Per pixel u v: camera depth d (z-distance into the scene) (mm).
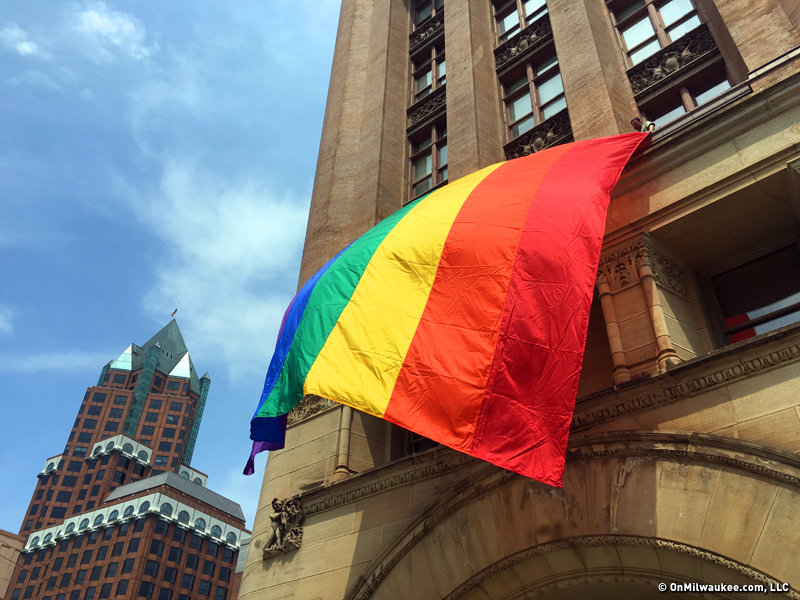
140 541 103500
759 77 9555
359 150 18891
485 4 19906
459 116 16422
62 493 134000
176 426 157500
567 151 9672
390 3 23094
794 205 8633
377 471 10219
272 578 10758
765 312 9102
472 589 8234
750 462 6500
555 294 7395
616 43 14867
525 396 6809
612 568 7316
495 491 8484
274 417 8969
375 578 9125
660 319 8477
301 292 10383
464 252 8172
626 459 7453
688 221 9148
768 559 6055
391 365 7621
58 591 103688
